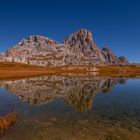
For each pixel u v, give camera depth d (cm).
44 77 11981
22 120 2866
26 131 2394
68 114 3316
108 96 5478
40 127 2564
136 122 2903
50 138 2200
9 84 7612
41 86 7400
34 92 5884
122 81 11144
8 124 2544
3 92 5706
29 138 2178
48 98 4934
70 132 2408
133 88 7631
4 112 3362
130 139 2228
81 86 7875
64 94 5678
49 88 6919
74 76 14412
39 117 3070
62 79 11119
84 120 2961
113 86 8294
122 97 5309
